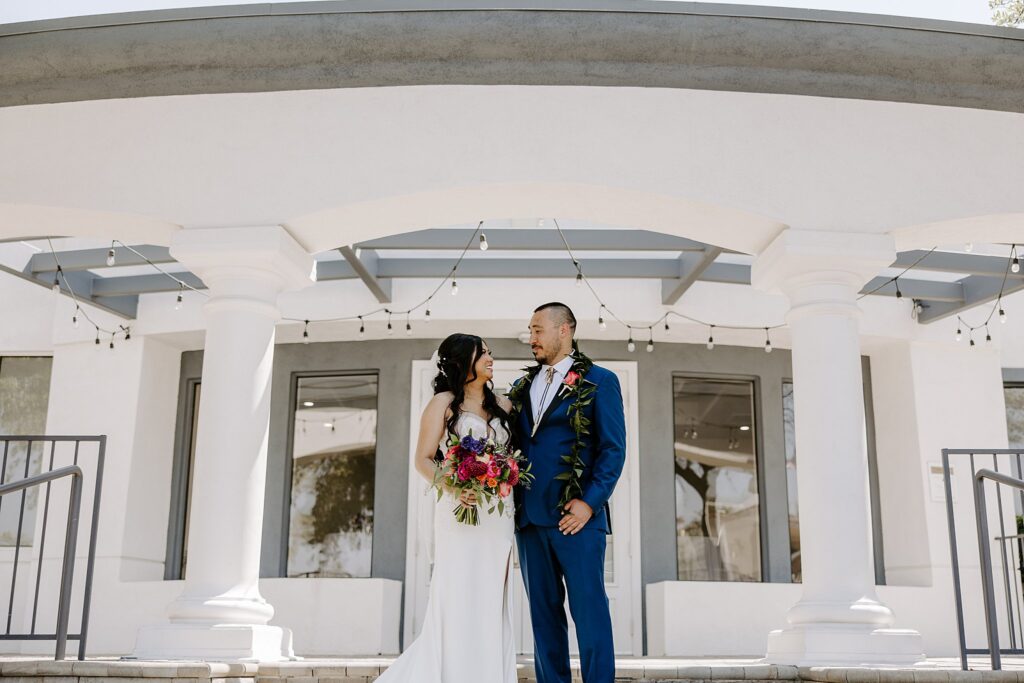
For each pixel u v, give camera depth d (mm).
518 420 3971
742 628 7875
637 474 8648
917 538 8461
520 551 3941
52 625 8281
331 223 5289
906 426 8703
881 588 8148
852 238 5125
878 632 4738
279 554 8594
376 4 4996
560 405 3850
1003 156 5285
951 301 8328
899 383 8836
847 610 4793
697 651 7789
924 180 5234
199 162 5242
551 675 3746
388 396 8812
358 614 7746
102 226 5410
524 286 8297
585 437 3824
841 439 5039
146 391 8734
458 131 5199
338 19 5008
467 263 7977
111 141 5293
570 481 3713
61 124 5324
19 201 5215
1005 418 8898
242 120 5277
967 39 5090
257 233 5086
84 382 8750
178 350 9211
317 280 8219
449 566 3826
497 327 8539
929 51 5090
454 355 3932
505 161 5148
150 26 5078
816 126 5273
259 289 5180
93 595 8242
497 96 5238
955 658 7141
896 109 5324
